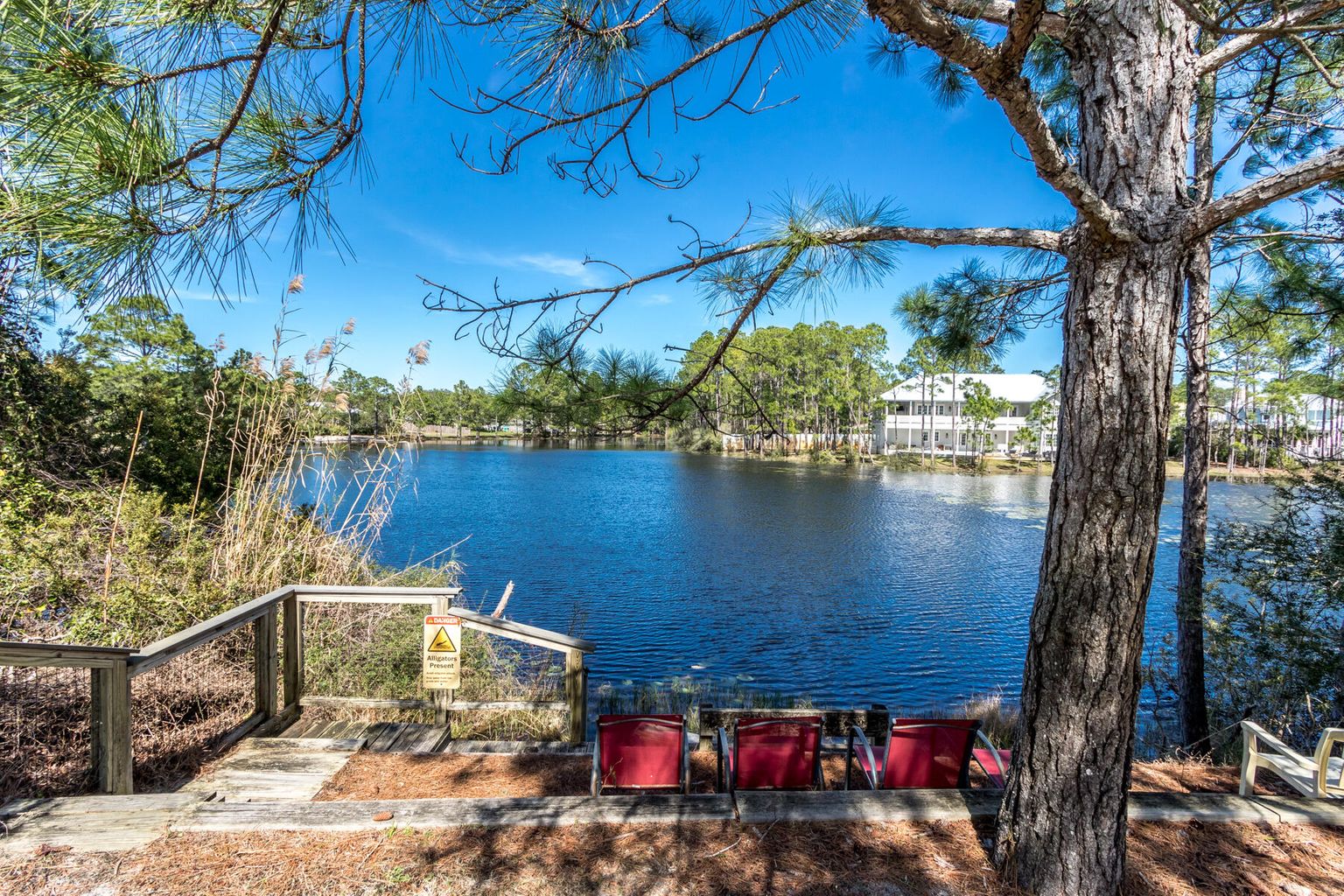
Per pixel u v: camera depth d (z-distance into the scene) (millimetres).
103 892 2150
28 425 6305
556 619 12648
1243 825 2807
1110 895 2264
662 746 3123
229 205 1374
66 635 3939
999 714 7547
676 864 2453
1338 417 8133
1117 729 2240
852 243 2596
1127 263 2113
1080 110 2297
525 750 3799
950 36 1550
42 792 2820
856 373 54312
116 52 1075
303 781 3236
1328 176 1709
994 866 2484
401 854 2461
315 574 5770
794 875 2398
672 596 14453
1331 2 1660
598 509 27359
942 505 29188
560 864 2432
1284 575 5477
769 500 30922
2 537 4395
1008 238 2379
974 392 51938
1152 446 2145
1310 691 5465
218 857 2383
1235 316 5695
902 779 3244
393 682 5156
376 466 6770
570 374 2830
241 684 4191
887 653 10961
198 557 5145
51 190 1100
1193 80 2137
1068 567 2266
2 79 998
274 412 6262
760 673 9977
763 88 2367
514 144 2242
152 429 8539
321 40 1368
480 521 23969
